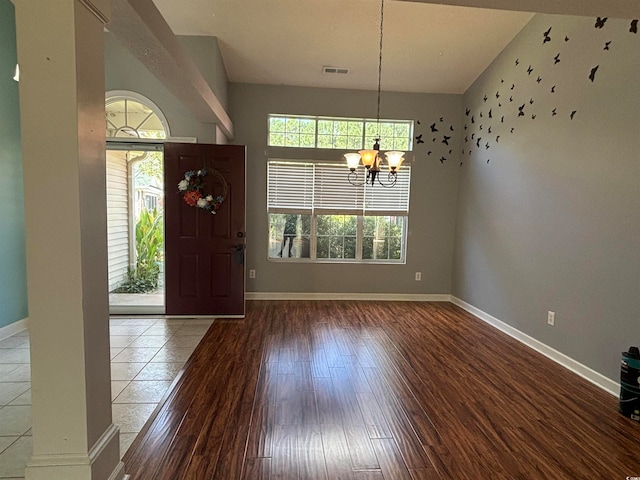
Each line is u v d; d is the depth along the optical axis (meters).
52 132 1.41
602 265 2.86
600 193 2.88
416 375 2.98
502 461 1.95
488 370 3.10
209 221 4.34
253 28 4.08
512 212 4.06
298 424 2.25
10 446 1.95
